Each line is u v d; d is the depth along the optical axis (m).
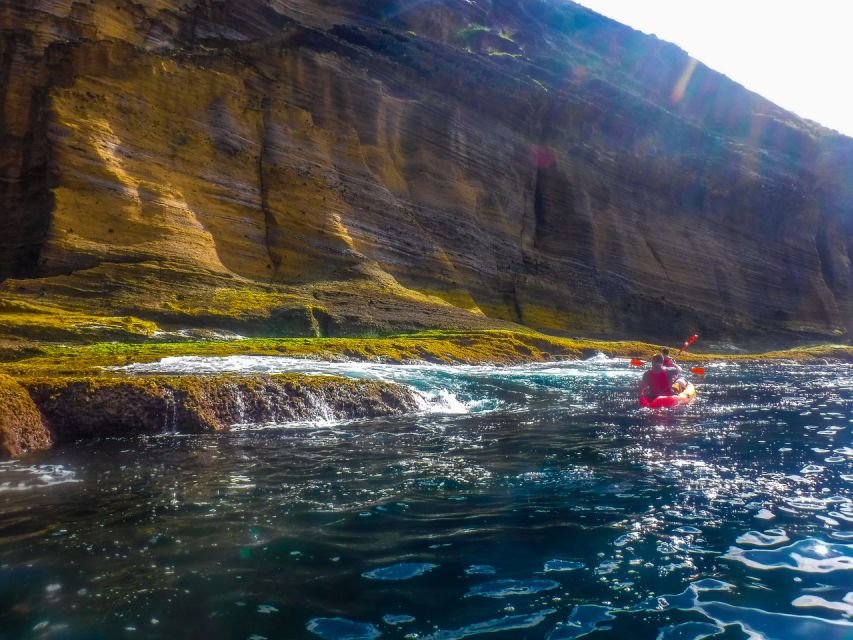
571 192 42.84
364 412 10.12
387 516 4.79
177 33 36.78
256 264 27.44
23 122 29.16
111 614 3.15
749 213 50.50
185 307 21.36
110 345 16.62
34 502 5.04
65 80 26.55
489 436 8.24
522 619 3.22
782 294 50.00
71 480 5.75
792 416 10.58
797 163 55.00
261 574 3.67
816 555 4.12
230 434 8.20
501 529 4.54
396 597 3.43
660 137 48.56
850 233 57.56
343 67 36.38
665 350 12.86
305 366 14.16
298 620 3.14
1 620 3.07
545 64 49.81
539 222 42.47
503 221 39.50
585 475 6.12
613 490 5.59
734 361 29.22
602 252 42.50
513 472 6.21
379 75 39.31
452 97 41.34
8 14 31.19
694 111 58.47
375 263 30.03
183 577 3.61
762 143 57.09
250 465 6.41
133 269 22.48
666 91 58.50
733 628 3.18
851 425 9.54
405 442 7.76
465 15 54.38
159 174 26.34
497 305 35.59
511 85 43.25
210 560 3.87
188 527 4.46
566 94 45.12
